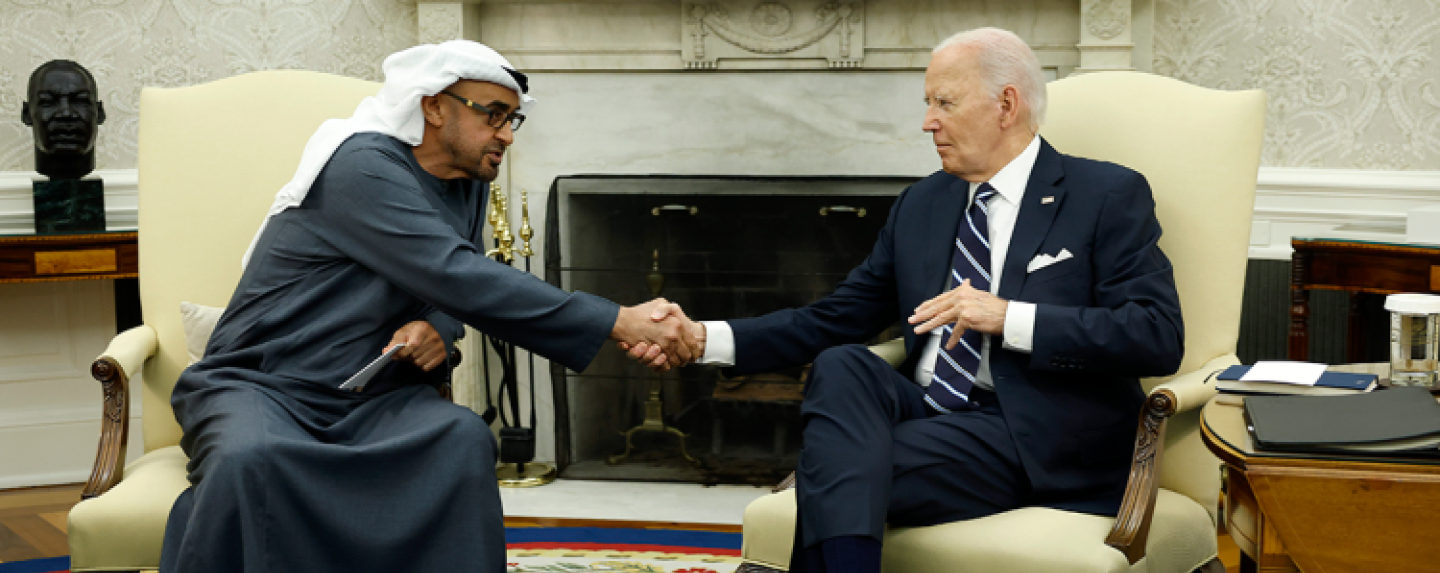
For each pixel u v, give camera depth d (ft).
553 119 11.32
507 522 10.24
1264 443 4.42
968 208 6.63
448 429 5.82
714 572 8.81
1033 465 5.85
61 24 11.25
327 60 11.68
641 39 11.02
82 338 11.55
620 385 11.55
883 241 7.13
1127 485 5.51
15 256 10.11
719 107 11.07
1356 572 4.27
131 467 6.71
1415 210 9.19
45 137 10.28
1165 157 6.73
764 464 11.50
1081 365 5.88
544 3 11.07
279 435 5.60
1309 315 10.65
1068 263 6.24
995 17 10.50
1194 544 5.93
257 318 6.38
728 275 11.07
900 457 5.70
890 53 10.68
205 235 7.40
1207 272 6.53
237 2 11.51
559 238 11.28
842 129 10.91
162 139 7.50
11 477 11.37
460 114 6.48
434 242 6.20
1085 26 10.20
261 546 5.41
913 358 6.63
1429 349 5.32
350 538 5.57
